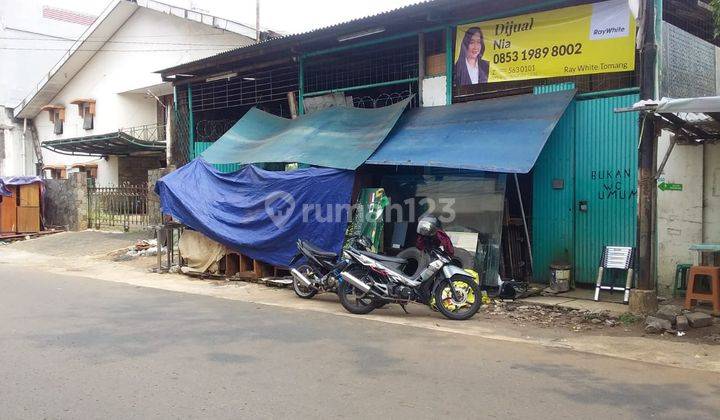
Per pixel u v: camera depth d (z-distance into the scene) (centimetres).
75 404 438
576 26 912
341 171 987
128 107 2398
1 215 1856
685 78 893
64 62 2505
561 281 889
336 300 912
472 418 412
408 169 1091
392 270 787
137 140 1994
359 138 1059
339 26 1142
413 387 479
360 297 798
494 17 998
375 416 415
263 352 584
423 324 729
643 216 746
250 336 653
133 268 1301
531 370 530
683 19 958
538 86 970
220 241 1105
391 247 1031
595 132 890
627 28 863
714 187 814
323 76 1322
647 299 746
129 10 2228
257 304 866
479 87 1042
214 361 551
